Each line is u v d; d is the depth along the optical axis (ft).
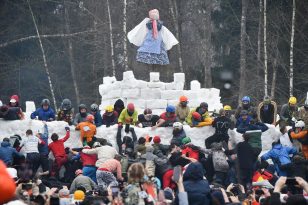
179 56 201.87
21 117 116.16
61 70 215.51
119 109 118.11
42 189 89.10
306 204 59.93
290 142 111.96
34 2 219.20
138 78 211.61
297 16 207.72
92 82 208.85
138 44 130.62
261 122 117.70
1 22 216.13
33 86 212.02
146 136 112.68
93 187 94.99
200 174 64.75
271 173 106.52
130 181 65.46
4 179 49.14
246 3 192.24
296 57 205.87
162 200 69.00
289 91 201.67
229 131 112.37
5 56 214.48
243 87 187.73
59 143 109.60
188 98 126.41
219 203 65.21
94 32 211.61
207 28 203.00
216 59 216.74
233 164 104.12
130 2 213.25
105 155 102.47
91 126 112.78
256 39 213.25
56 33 219.82
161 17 211.20
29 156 107.65
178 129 111.45
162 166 99.60
